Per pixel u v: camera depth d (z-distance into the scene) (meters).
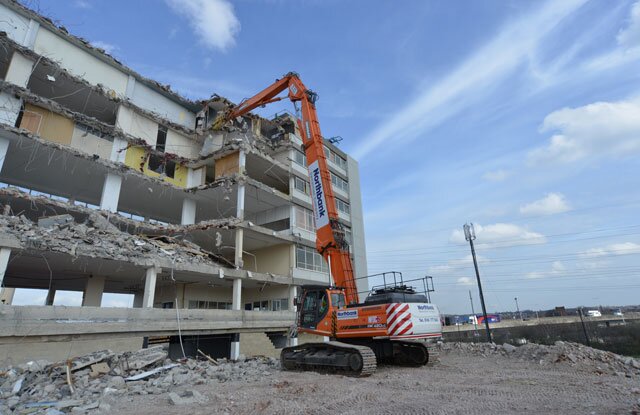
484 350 18.03
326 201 14.77
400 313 11.88
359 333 12.59
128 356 12.36
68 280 26.00
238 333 21.45
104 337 15.41
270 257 30.08
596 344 33.12
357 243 41.19
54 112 21.83
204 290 28.58
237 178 25.78
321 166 15.35
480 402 7.67
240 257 24.55
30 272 22.95
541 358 14.41
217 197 28.22
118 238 20.45
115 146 24.34
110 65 25.42
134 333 16.50
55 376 10.40
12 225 16.81
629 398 7.67
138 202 29.06
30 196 19.08
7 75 19.78
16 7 20.80
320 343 13.08
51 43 22.20
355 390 9.03
